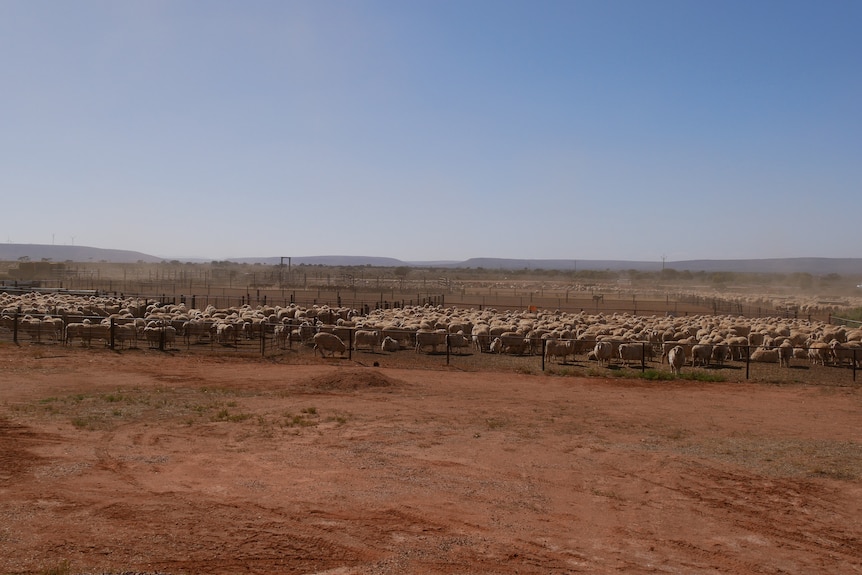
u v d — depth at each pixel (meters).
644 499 11.72
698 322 45.94
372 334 32.41
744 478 13.19
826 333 36.41
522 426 17.42
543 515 10.67
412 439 15.52
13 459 12.41
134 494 10.74
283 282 113.31
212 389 21.36
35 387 20.48
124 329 31.27
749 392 24.00
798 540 9.98
